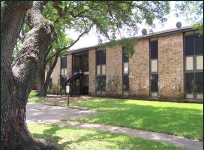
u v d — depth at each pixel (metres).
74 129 7.97
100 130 7.89
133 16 14.35
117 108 13.59
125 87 22.50
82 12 17.38
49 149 4.27
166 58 19.25
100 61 25.55
